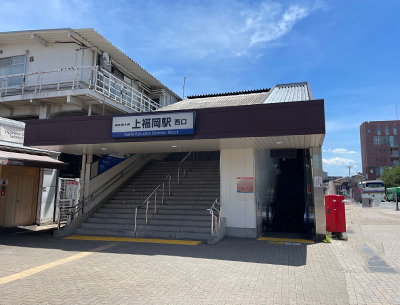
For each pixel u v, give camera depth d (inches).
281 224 543.2
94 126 387.5
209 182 525.3
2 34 607.8
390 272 244.1
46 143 403.5
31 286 203.6
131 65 725.9
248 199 404.5
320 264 266.5
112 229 417.1
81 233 421.1
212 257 288.0
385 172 2498.8
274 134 320.2
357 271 246.4
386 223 586.2
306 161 607.5
